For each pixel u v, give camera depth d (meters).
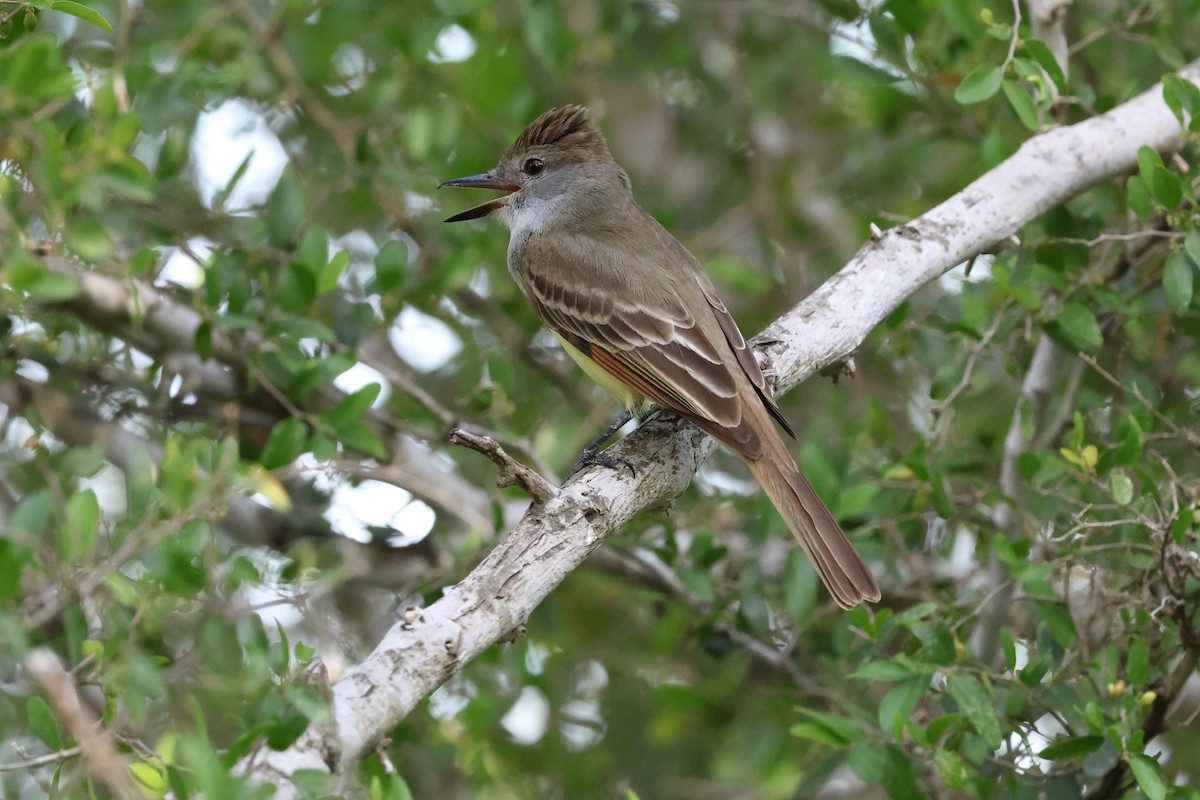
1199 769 11.75
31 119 8.51
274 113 13.45
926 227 10.02
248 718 7.16
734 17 15.65
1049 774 8.98
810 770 11.48
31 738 9.09
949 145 15.06
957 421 12.79
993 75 9.91
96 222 8.65
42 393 11.24
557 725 12.31
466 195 13.34
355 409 10.28
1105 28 11.61
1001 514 11.27
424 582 10.70
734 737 12.39
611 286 10.59
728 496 12.74
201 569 7.70
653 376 10.09
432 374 13.86
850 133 15.54
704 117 15.94
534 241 11.45
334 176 12.89
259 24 11.82
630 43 14.55
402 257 11.48
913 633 9.50
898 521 11.29
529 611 7.09
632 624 13.29
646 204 15.48
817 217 16.12
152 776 6.49
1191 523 8.74
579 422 13.11
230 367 11.29
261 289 11.20
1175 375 11.91
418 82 13.11
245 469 7.97
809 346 9.65
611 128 16.41
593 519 7.46
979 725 8.45
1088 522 9.38
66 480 9.82
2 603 6.76
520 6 13.19
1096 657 9.59
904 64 12.16
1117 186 11.66
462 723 10.96
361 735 6.19
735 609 12.10
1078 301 10.97
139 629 7.62
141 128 10.98
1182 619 8.63
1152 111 10.59
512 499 11.34
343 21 12.73
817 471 10.85
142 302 10.87
